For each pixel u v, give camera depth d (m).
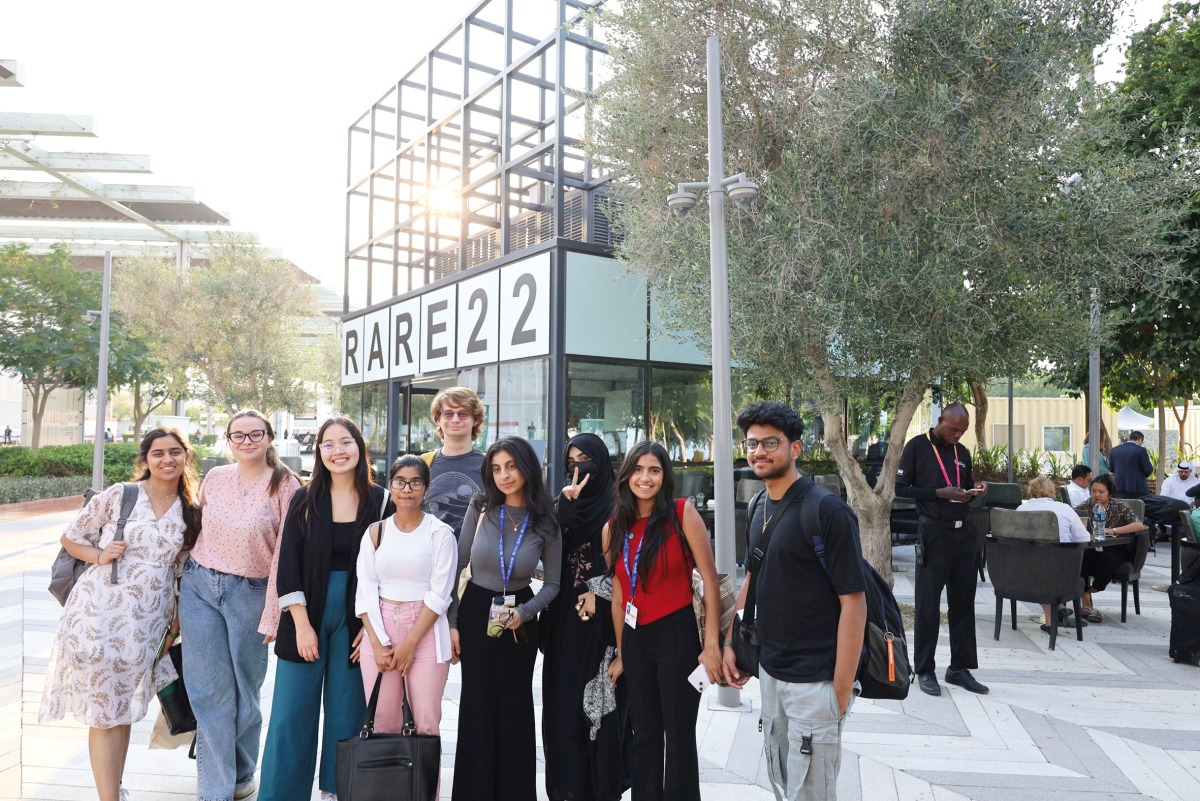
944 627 7.12
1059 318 6.77
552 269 10.54
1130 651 6.34
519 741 3.32
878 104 6.42
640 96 8.04
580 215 12.45
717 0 7.36
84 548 3.37
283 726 3.22
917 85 6.43
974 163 6.34
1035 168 6.66
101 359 17.09
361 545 3.31
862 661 2.64
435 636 3.28
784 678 2.62
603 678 3.34
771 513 2.75
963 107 6.46
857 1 6.84
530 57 11.73
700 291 7.70
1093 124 6.89
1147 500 10.70
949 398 14.57
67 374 21.72
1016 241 6.74
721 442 5.40
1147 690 5.31
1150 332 13.20
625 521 3.13
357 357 17.64
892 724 4.63
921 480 5.34
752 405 2.75
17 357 20.45
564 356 10.39
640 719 3.09
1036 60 6.32
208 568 3.41
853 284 6.45
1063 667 5.86
